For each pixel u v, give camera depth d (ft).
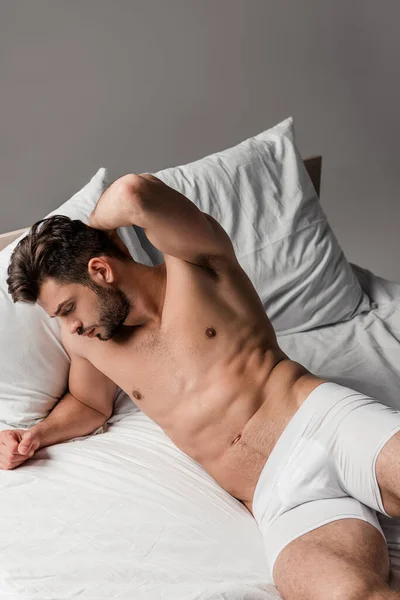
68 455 6.14
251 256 7.67
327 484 5.18
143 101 10.30
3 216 9.68
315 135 11.94
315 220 8.13
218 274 5.75
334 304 7.96
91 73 9.80
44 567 4.94
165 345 5.74
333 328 7.90
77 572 4.87
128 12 9.84
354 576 4.46
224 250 5.70
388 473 4.91
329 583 4.49
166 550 5.08
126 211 5.18
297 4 11.10
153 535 5.22
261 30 10.94
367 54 11.82
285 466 5.32
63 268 5.44
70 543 5.16
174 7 10.15
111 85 9.99
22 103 9.42
